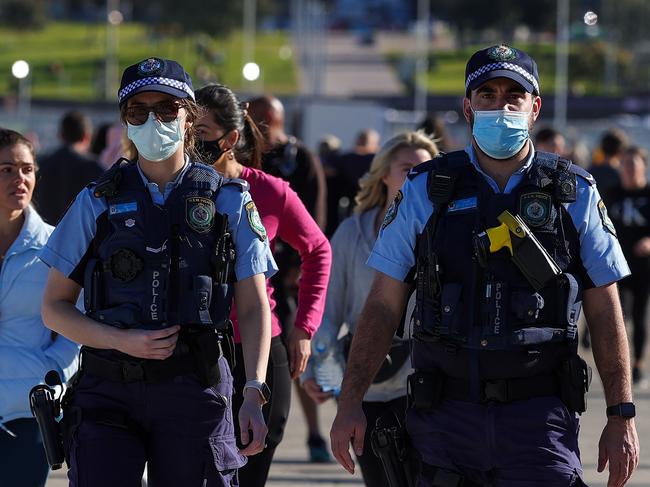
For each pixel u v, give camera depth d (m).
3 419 9.39
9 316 9.49
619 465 7.89
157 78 7.74
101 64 161.00
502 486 7.73
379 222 10.90
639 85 150.12
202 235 7.80
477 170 7.96
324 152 29.72
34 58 173.38
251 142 10.77
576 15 192.38
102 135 21.59
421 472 7.95
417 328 7.95
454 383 7.86
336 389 11.12
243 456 8.12
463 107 8.21
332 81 158.75
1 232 9.65
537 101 8.12
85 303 7.86
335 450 8.09
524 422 7.71
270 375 9.84
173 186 7.91
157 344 7.61
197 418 7.78
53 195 19.73
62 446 8.10
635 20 162.62
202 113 9.46
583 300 8.05
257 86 133.62
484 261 7.75
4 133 9.62
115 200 7.84
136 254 7.74
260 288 8.06
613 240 7.91
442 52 195.12
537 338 7.71
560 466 7.66
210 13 171.88
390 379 10.13
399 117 82.00
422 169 8.09
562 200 7.81
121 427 7.70
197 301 7.73
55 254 7.91
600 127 62.06
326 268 10.45
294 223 10.26
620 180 21.27
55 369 9.55
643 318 21.03
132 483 7.63
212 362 7.77
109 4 138.75
